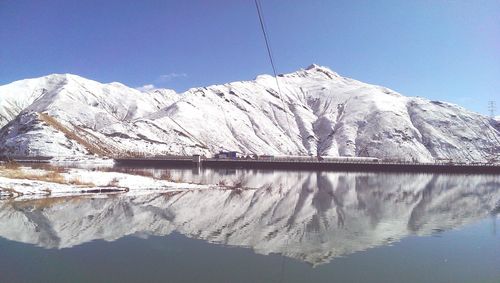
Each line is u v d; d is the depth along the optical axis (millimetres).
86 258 25562
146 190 63500
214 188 72375
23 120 194250
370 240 32688
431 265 25703
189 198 56656
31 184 56000
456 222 43062
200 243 30203
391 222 42000
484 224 42000
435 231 37500
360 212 48781
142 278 22031
